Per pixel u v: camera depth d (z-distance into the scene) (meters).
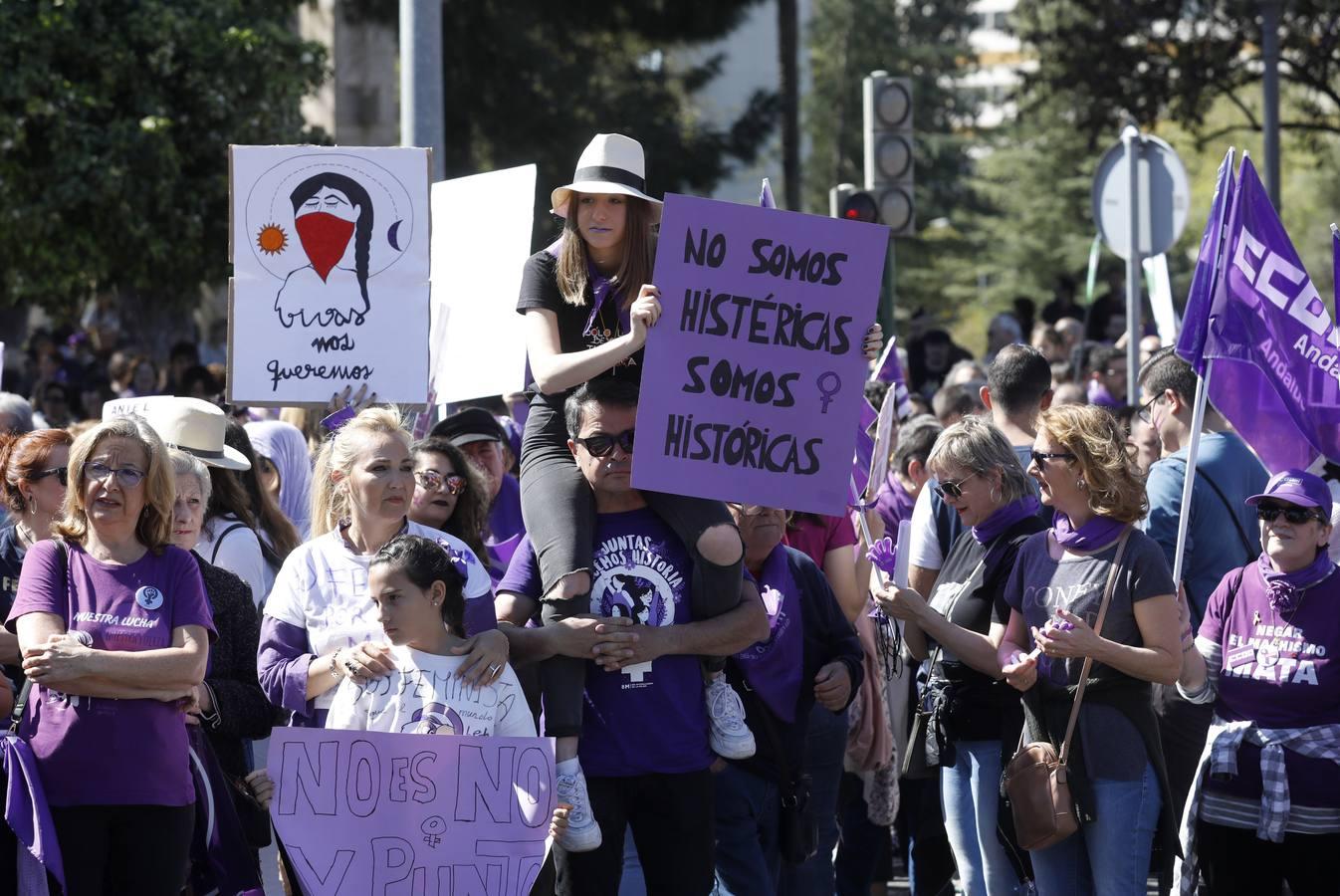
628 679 12.02
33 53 44.59
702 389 11.80
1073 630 12.67
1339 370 14.59
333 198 15.29
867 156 33.69
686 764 12.10
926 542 16.20
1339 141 94.50
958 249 139.25
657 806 12.20
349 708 11.49
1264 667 13.38
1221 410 14.70
